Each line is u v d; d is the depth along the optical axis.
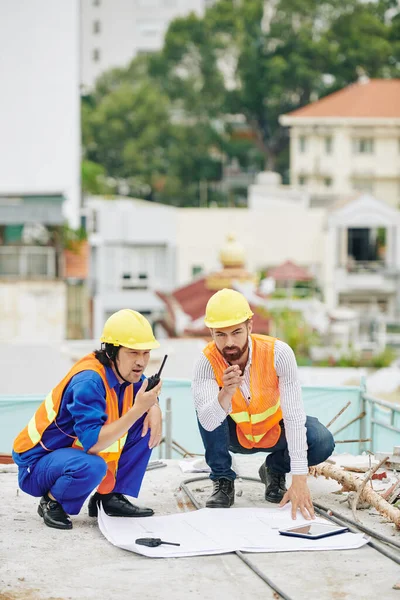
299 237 57.38
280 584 5.12
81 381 5.91
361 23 93.12
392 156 78.50
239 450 6.77
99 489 6.23
